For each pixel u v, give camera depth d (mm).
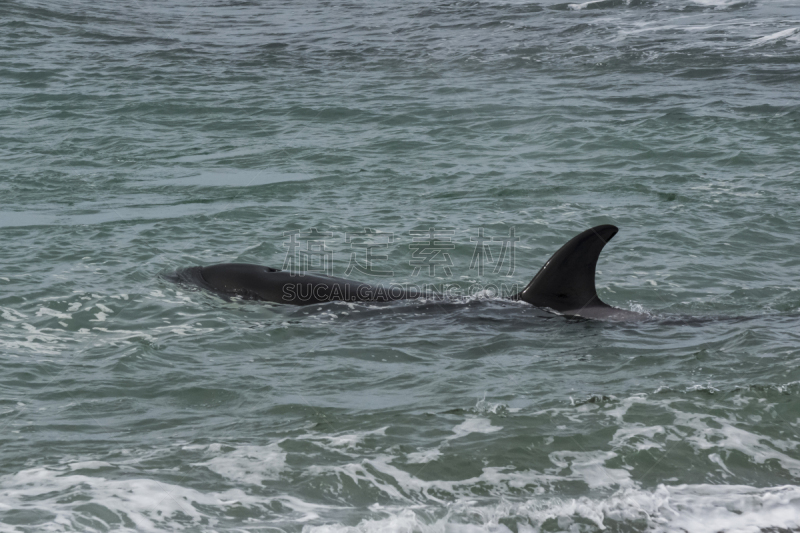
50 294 33406
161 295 33969
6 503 17906
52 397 24047
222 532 17250
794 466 21078
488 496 19234
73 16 131250
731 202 50188
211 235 43469
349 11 149125
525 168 59594
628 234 44062
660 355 28250
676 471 20656
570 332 30703
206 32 125875
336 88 89062
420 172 58625
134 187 53906
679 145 65625
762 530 18438
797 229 44938
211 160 61562
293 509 18297
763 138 67750
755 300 34969
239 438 21516
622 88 89188
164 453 20531
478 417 23078
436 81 93312
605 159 62062
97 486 18766
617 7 146375
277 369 26797
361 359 27859
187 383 25359
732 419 23203
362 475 19797
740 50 108125
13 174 56125
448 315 32438
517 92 87375
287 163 60906
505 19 136000
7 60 99000
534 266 39719
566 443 21734
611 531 18188
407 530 17703
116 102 80625
